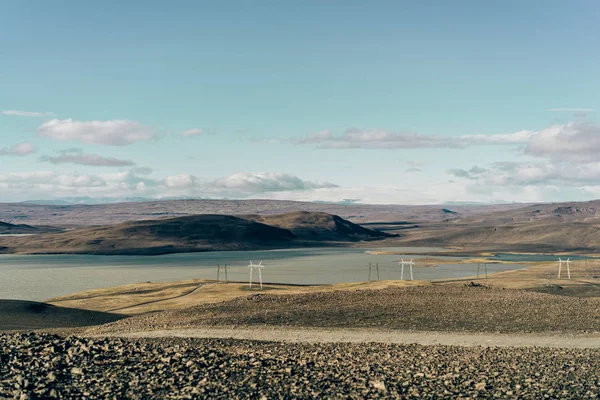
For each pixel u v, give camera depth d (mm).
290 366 40219
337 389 33156
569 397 33062
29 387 30016
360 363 44500
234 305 100062
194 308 101000
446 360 47875
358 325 80188
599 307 91562
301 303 99000
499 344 66000
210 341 62625
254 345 59125
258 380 34656
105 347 43125
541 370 42531
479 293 104625
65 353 39844
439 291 107375
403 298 100250
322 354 50688
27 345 41281
